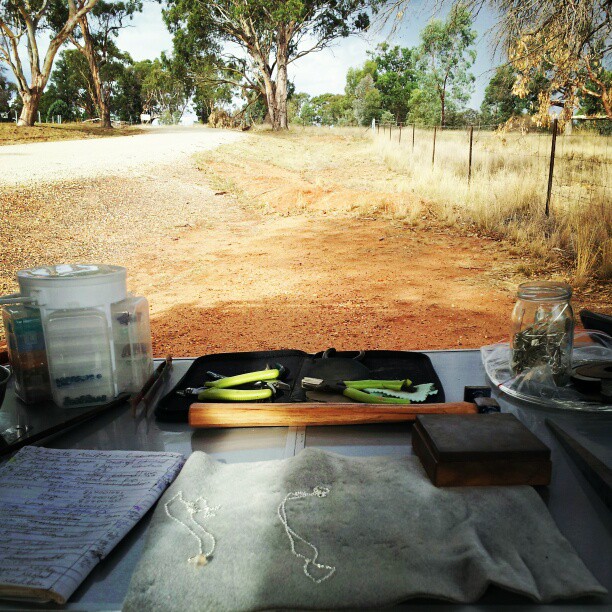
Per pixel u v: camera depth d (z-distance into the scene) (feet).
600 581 2.39
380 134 85.46
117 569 2.58
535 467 2.98
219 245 31.50
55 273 4.44
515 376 4.50
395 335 17.39
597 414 4.01
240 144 78.38
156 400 4.60
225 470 3.28
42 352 4.50
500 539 2.56
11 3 99.66
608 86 25.57
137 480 3.22
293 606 2.26
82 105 209.67
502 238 29.63
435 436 3.14
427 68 124.67
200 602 2.28
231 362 5.44
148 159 58.44
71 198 40.11
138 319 4.58
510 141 46.96
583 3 21.99
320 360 4.99
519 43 24.00
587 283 21.79
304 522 2.70
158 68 193.36
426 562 2.43
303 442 3.75
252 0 105.91
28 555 2.56
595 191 30.32
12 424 4.15
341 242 30.96
